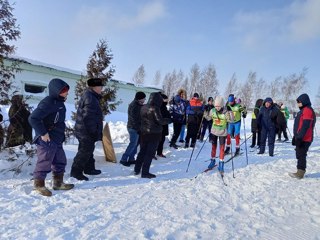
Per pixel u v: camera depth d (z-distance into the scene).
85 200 4.82
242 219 4.45
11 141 6.47
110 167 7.37
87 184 5.77
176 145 10.54
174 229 3.88
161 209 4.58
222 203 5.08
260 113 10.32
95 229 3.75
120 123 13.47
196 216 4.41
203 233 3.85
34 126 4.81
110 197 5.03
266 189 5.98
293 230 4.14
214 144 7.69
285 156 9.91
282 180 6.74
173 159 8.91
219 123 7.41
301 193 5.81
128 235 3.64
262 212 4.79
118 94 22.81
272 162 8.68
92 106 5.98
